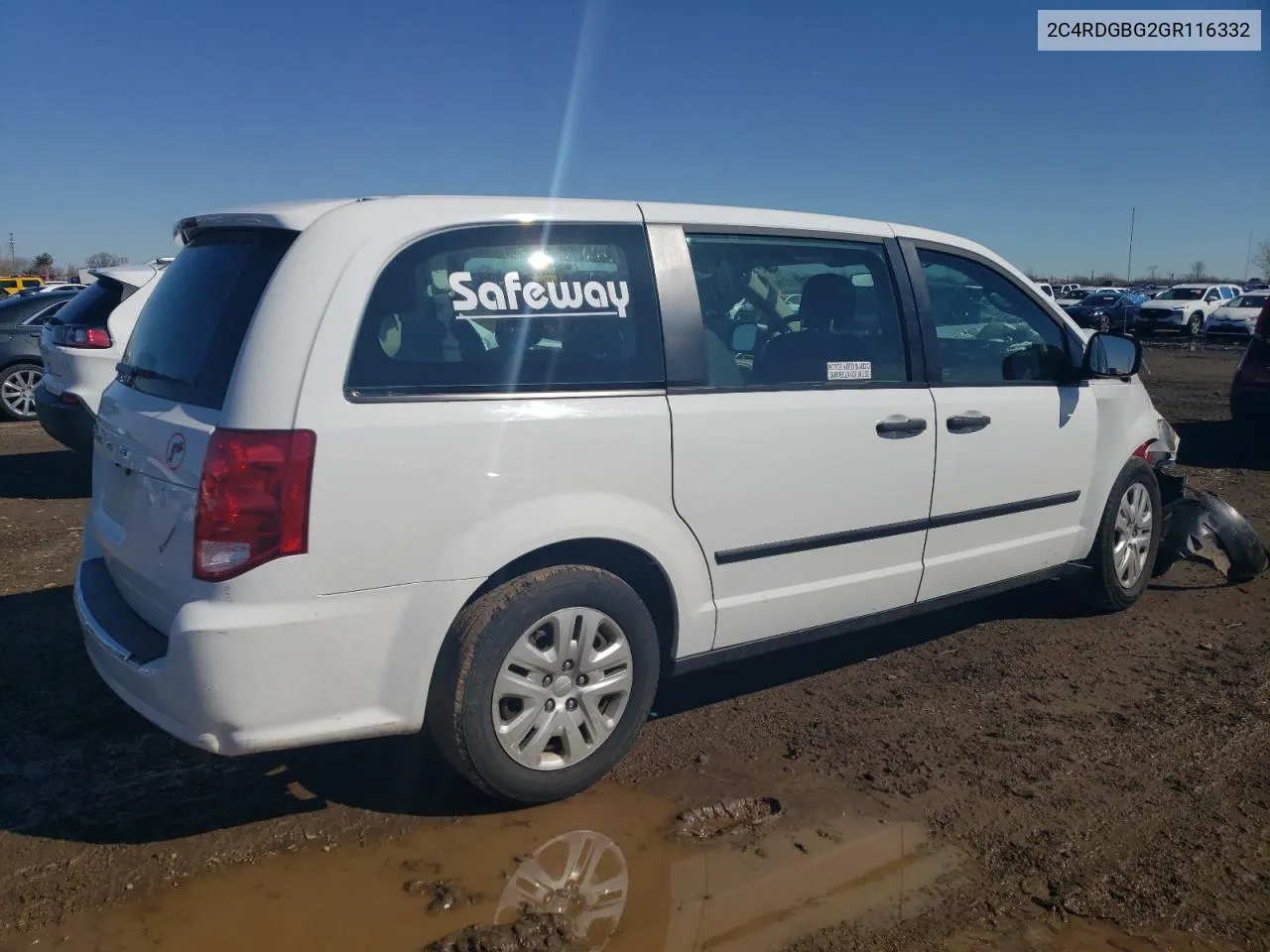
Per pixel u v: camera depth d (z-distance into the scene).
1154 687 4.49
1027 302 4.94
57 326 7.84
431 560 3.08
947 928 2.84
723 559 3.72
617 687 3.50
